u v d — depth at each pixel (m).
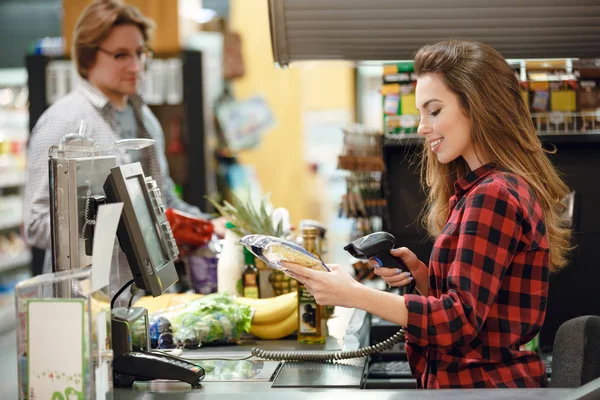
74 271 1.65
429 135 2.01
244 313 2.51
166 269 2.07
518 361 1.94
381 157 3.33
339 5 2.84
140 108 4.36
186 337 2.42
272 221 2.97
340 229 6.29
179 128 6.24
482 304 1.79
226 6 7.30
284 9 2.86
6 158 7.55
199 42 6.78
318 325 2.47
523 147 1.99
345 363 2.21
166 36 6.14
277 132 7.23
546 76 3.28
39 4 7.85
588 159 3.41
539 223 1.92
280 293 2.82
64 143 1.98
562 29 2.88
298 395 1.78
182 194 6.25
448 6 2.83
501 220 1.82
